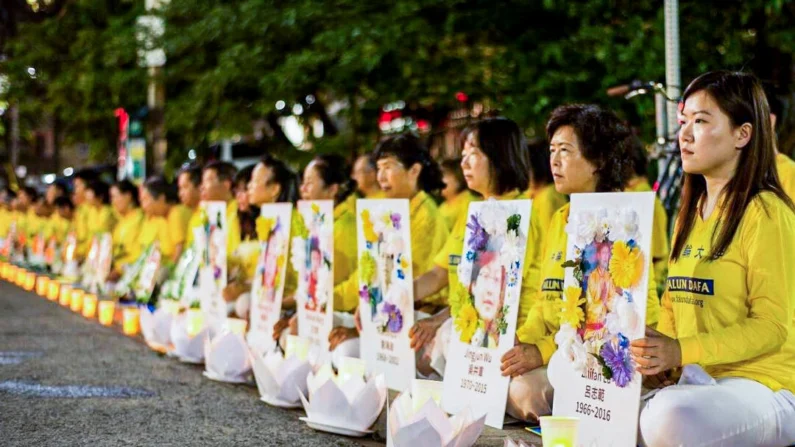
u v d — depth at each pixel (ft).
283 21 38.09
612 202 14.56
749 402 13.80
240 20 40.34
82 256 47.67
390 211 20.52
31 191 61.00
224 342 22.77
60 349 28.25
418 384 16.05
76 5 55.36
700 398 13.73
